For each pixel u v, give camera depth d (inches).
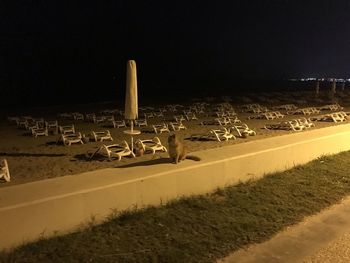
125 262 212.5
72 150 428.8
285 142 401.4
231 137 502.0
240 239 244.7
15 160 381.4
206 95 1218.6
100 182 260.2
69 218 238.5
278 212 288.5
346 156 452.8
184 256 220.5
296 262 221.6
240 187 332.2
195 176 303.7
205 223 262.4
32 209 223.1
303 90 1402.6
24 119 639.8
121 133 547.5
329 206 308.0
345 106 948.6
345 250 236.7
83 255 216.4
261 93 1236.5
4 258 208.2
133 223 254.7
